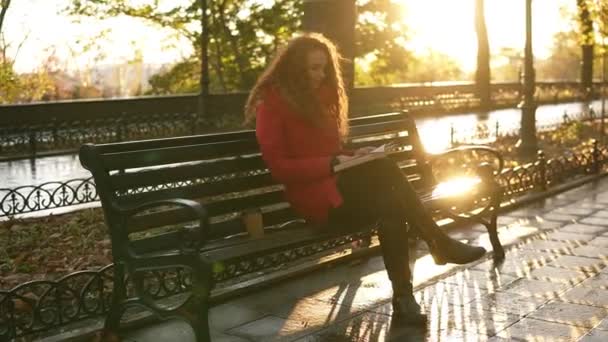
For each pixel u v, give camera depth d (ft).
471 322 13.61
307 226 14.01
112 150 12.44
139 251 12.50
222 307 14.99
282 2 100.17
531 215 24.67
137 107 82.38
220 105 89.30
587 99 161.48
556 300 14.87
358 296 15.56
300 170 12.84
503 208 25.44
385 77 139.95
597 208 25.88
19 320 13.97
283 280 16.72
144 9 94.22
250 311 14.70
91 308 14.42
